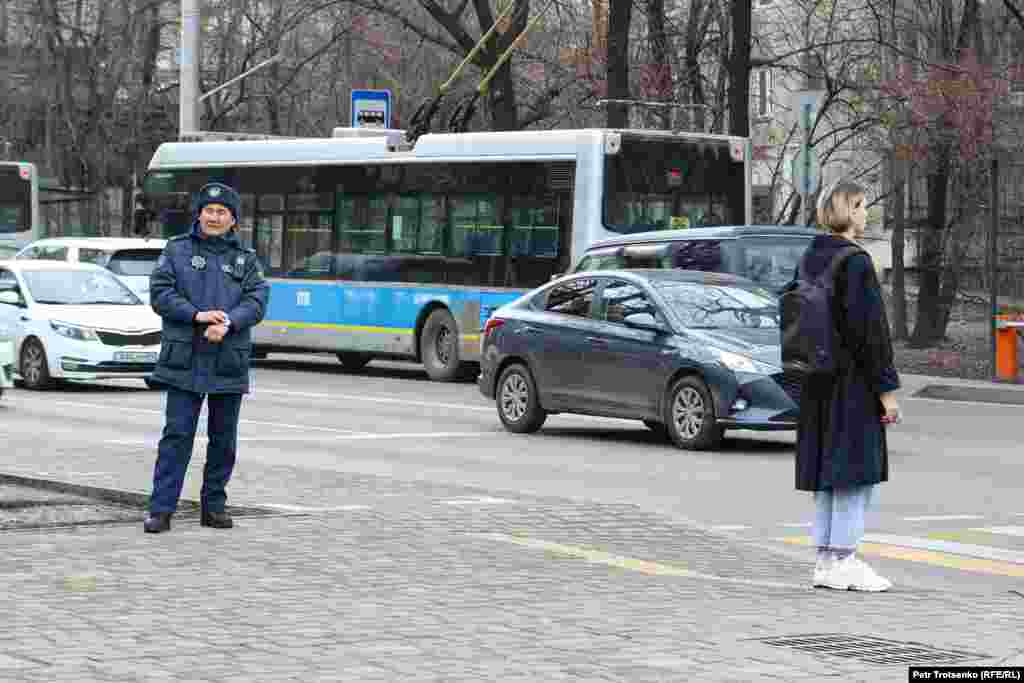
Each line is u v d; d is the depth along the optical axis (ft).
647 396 88.89
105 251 153.38
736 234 108.78
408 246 143.23
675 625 38.45
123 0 247.50
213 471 53.21
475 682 32.22
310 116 245.45
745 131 158.81
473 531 53.93
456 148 140.05
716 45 178.19
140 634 36.32
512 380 96.68
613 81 159.43
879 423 45.09
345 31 218.79
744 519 63.21
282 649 35.01
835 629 38.11
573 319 93.40
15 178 207.51
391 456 84.33
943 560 53.67
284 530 52.75
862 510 45.44
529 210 134.10
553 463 81.61
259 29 237.86
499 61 149.59
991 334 134.51
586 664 33.94
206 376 52.08
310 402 118.62
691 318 88.58
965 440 95.14
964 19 165.58
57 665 33.12
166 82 274.36
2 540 49.96
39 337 125.39
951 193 173.47
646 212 131.54
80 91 264.72
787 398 84.94
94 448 77.87
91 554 47.39
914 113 161.27
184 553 47.85
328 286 149.69
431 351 141.38
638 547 52.26
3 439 82.64
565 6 186.19
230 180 159.33
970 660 34.53
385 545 50.14
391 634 36.83
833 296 44.93
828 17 181.88
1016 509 66.80
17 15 255.29
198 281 52.08
